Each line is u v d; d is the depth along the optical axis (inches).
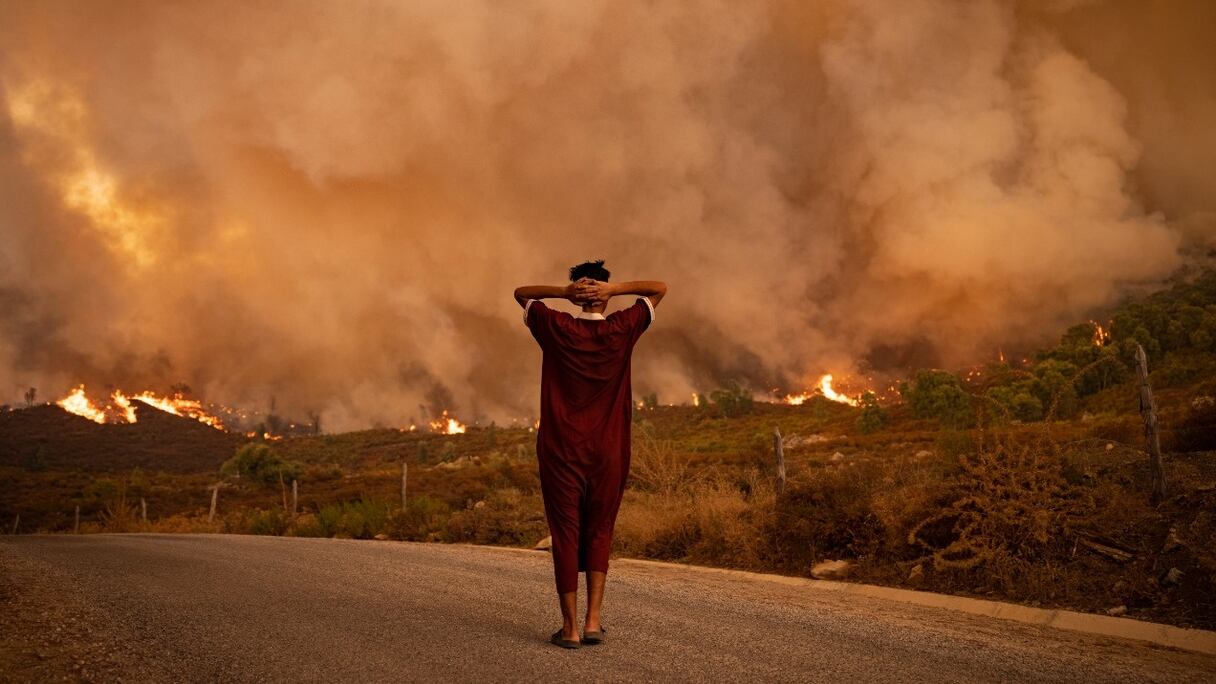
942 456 373.1
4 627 205.6
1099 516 292.4
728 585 302.4
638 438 552.4
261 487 2792.8
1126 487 326.0
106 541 611.2
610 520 175.6
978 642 195.0
